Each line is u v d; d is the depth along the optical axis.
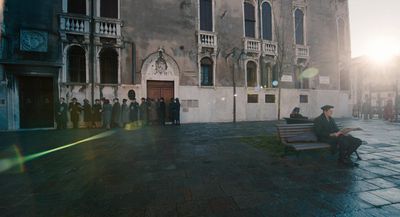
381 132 10.42
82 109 12.38
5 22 11.41
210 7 16.03
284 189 3.66
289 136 5.91
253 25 17.30
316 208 2.98
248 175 4.38
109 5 13.62
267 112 17.20
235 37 16.45
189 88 15.17
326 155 5.92
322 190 3.60
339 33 20.53
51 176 4.40
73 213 2.90
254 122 15.61
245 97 16.58
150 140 8.41
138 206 3.08
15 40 11.62
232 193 3.51
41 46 12.06
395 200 3.20
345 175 4.33
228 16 16.33
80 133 10.39
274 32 17.73
